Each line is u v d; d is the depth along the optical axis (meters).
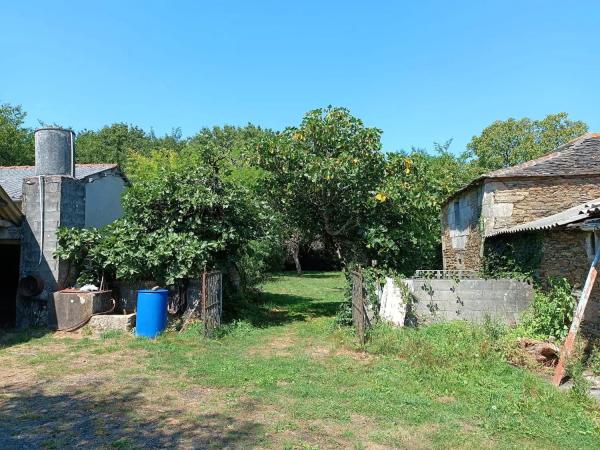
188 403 5.61
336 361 7.59
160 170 14.01
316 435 4.67
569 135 28.86
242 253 12.43
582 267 9.52
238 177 18.11
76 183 11.13
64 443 4.42
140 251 10.26
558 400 5.64
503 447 4.42
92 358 7.79
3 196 9.87
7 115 35.03
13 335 9.59
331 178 11.12
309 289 21.25
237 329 10.37
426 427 4.90
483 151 30.08
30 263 10.45
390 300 9.99
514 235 11.23
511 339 8.38
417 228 11.95
